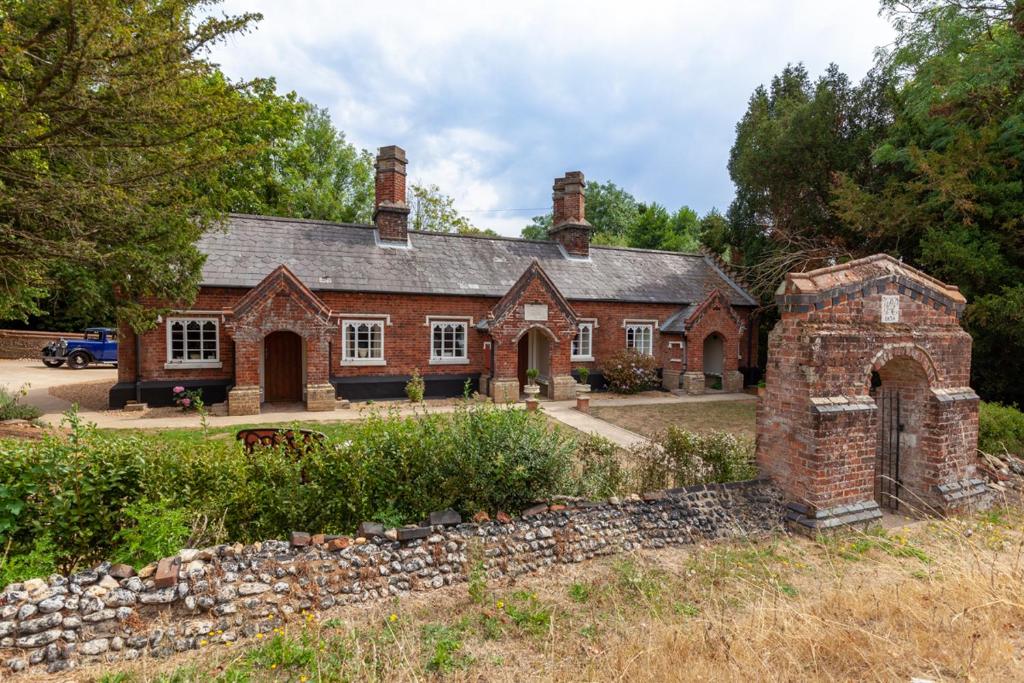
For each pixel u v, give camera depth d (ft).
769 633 14.80
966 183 48.67
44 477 16.92
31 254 26.40
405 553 19.06
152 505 17.11
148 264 36.40
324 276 61.77
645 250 90.99
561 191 86.89
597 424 52.21
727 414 58.34
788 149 75.77
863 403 25.45
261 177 99.60
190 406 54.90
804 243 77.25
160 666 14.39
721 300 76.89
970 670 12.69
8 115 21.39
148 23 24.02
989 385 50.14
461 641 15.78
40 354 111.65
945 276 51.98
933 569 19.30
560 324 68.49
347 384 62.49
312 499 20.08
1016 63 47.14
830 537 23.54
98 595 14.93
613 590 19.06
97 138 24.21
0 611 14.01
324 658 14.69
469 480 21.68
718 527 24.13
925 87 52.80
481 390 68.85
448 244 74.49
